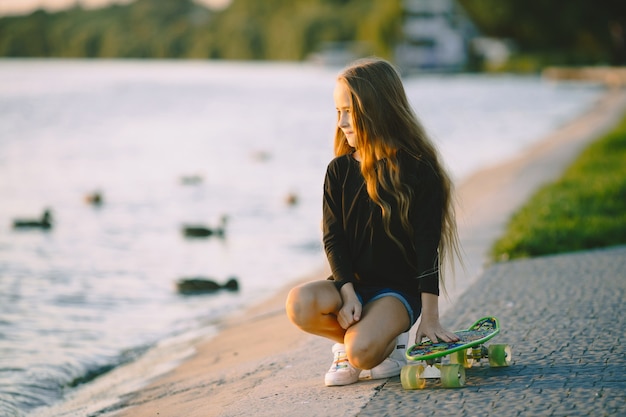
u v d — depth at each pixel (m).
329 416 4.23
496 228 11.20
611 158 18.05
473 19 89.50
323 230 4.80
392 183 4.59
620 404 4.04
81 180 19.91
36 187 18.70
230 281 9.82
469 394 4.33
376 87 4.62
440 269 4.85
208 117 40.19
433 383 4.58
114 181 19.77
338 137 4.91
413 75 81.19
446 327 6.08
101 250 12.09
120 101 49.16
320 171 21.78
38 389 6.41
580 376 4.54
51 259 11.44
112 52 162.25
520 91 57.84
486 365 4.90
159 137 31.34
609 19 81.38
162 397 5.80
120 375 6.65
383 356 4.58
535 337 5.53
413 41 87.06
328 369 5.38
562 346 5.24
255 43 144.38
